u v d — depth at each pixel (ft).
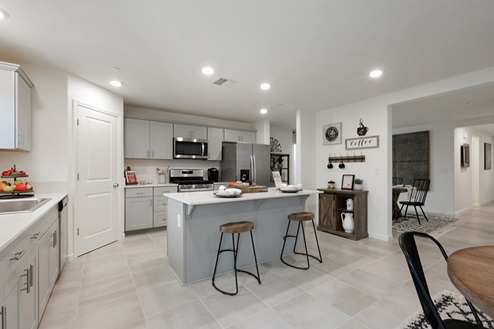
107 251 10.44
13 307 4.02
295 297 6.82
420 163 20.62
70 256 9.30
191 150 15.85
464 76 9.45
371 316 5.95
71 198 9.37
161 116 15.89
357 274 8.27
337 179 14.46
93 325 5.59
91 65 8.77
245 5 5.60
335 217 13.25
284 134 22.39
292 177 22.95
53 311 6.10
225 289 7.28
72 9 5.72
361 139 13.19
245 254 8.89
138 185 13.41
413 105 14.47
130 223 12.89
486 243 11.78
